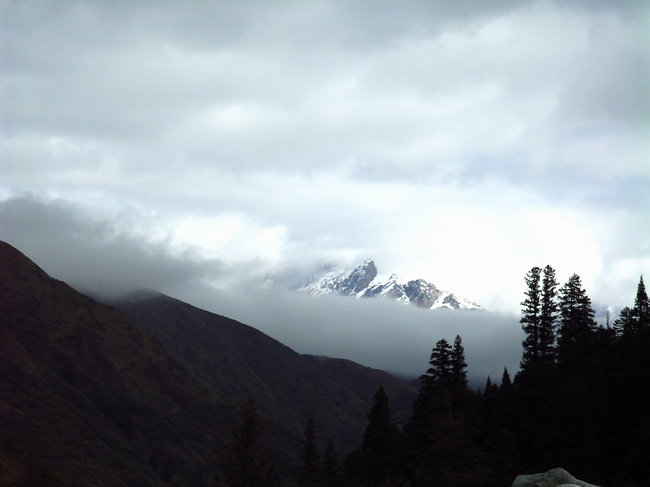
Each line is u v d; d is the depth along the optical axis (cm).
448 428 5469
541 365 7056
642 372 6669
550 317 8344
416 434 7138
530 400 6894
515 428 6775
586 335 7969
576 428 6094
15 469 8038
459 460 5297
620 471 5769
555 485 3562
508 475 5994
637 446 5609
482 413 7481
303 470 9288
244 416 4866
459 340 8156
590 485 3547
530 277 8544
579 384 6681
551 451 6150
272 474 4903
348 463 8550
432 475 5250
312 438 9594
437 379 7962
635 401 6575
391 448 7975
